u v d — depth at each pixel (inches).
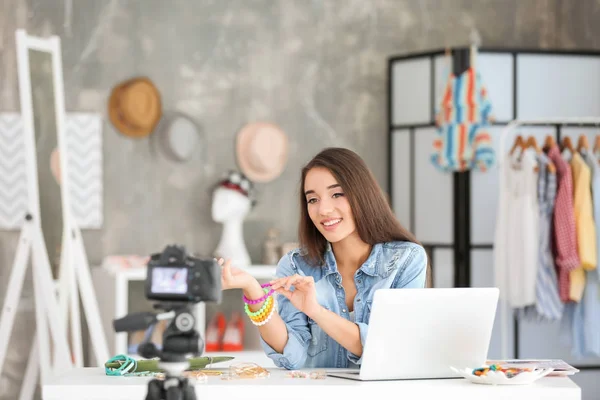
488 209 213.2
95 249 225.3
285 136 234.2
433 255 219.6
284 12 235.9
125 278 202.1
